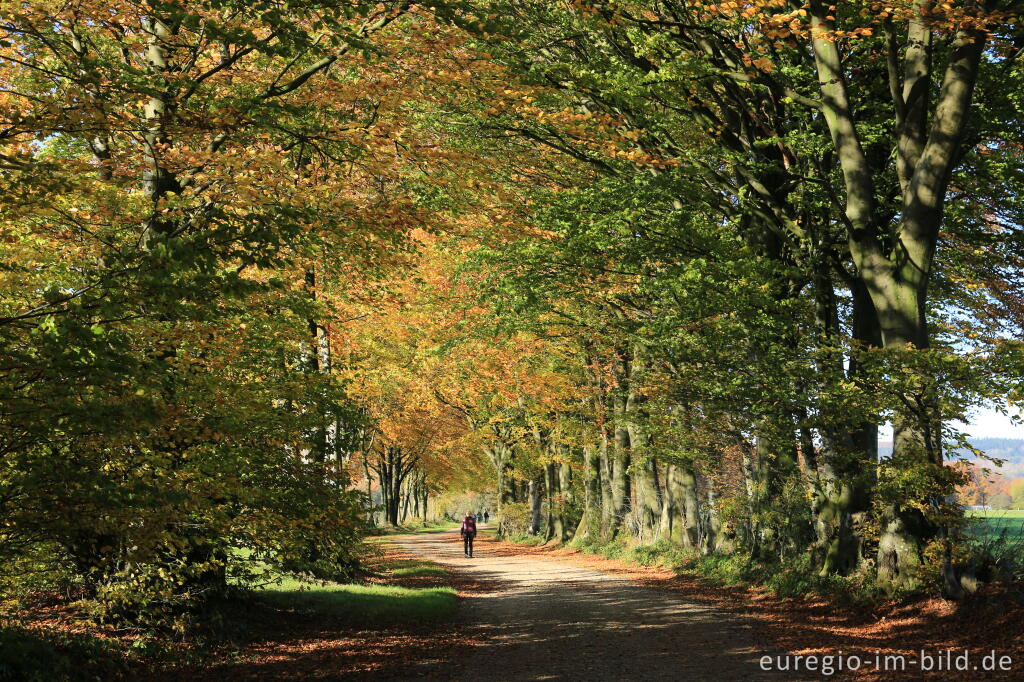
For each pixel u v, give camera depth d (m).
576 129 16.11
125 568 10.20
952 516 12.32
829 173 16.72
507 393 31.91
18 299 8.11
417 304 23.73
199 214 9.69
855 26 15.05
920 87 14.34
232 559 12.02
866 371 12.35
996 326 21.83
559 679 8.97
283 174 11.83
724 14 13.69
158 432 8.09
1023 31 13.47
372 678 9.29
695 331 16.81
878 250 14.28
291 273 13.52
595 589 19.36
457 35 12.65
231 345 9.39
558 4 16.91
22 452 6.73
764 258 16.66
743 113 17.78
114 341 6.34
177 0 8.72
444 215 15.83
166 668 9.45
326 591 16.31
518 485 56.78
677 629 12.60
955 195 18.00
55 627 9.59
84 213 9.78
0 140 7.46
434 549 39.19
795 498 17.47
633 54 17.27
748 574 18.53
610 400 31.05
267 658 10.48
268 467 10.40
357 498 11.16
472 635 12.57
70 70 8.34
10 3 8.69
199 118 9.16
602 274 20.38
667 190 16.81
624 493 32.59
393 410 36.56
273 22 8.71
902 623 12.10
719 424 18.02
